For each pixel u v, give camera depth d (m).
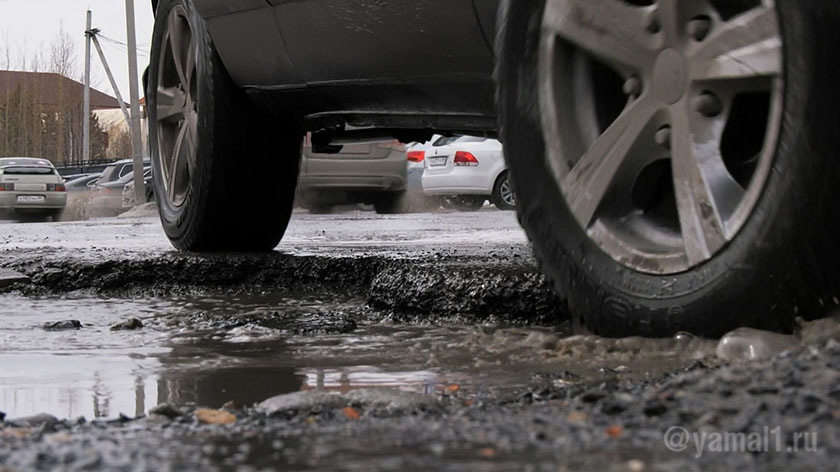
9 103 89.00
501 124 3.76
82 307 5.04
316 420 2.31
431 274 4.51
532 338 3.61
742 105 3.22
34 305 5.13
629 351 3.23
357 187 18.80
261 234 6.38
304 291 5.64
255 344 3.81
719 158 3.14
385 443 1.99
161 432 2.21
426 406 2.47
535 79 3.63
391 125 5.23
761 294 2.97
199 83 5.98
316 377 3.14
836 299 2.90
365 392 2.55
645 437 1.90
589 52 3.47
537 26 3.63
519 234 10.84
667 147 3.31
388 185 18.95
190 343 3.86
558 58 3.57
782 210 2.90
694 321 3.13
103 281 5.74
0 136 88.81
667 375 2.65
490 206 22.30
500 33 3.76
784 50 2.93
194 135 6.20
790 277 2.91
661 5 3.25
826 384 2.07
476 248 7.51
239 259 5.85
